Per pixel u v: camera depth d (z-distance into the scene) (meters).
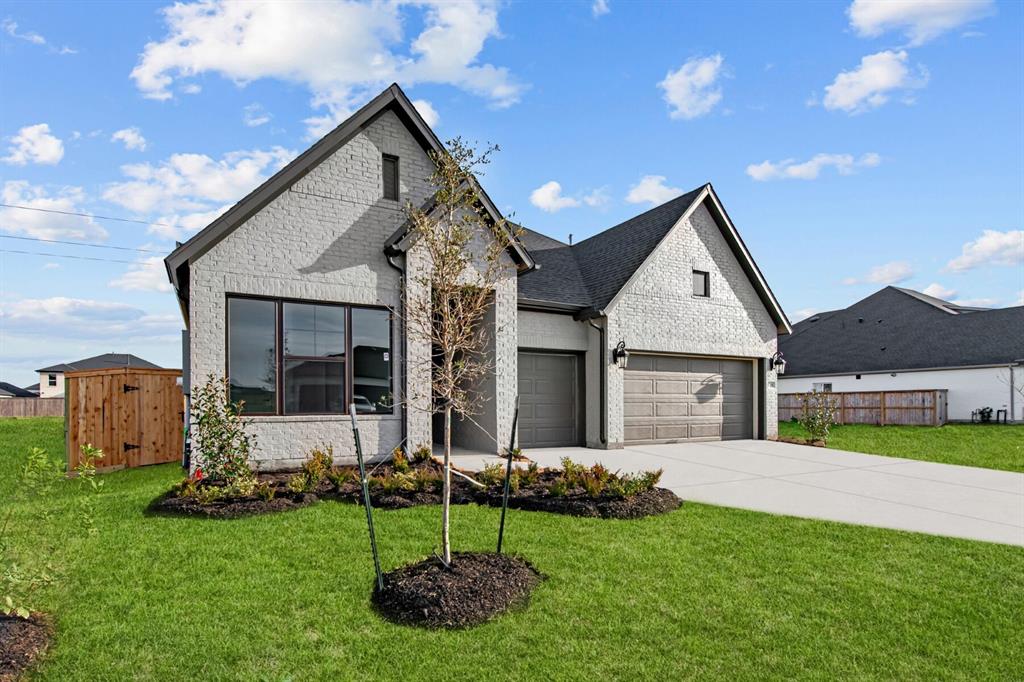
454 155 5.58
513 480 8.41
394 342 11.30
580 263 17.84
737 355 16.69
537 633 4.30
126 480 10.69
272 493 7.60
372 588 4.95
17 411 32.59
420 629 4.32
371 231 11.22
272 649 4.01
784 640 4.32
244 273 10.02
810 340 35.41
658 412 15.34
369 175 11.29
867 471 11.55
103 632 4.16
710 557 5.94
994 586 5.38
